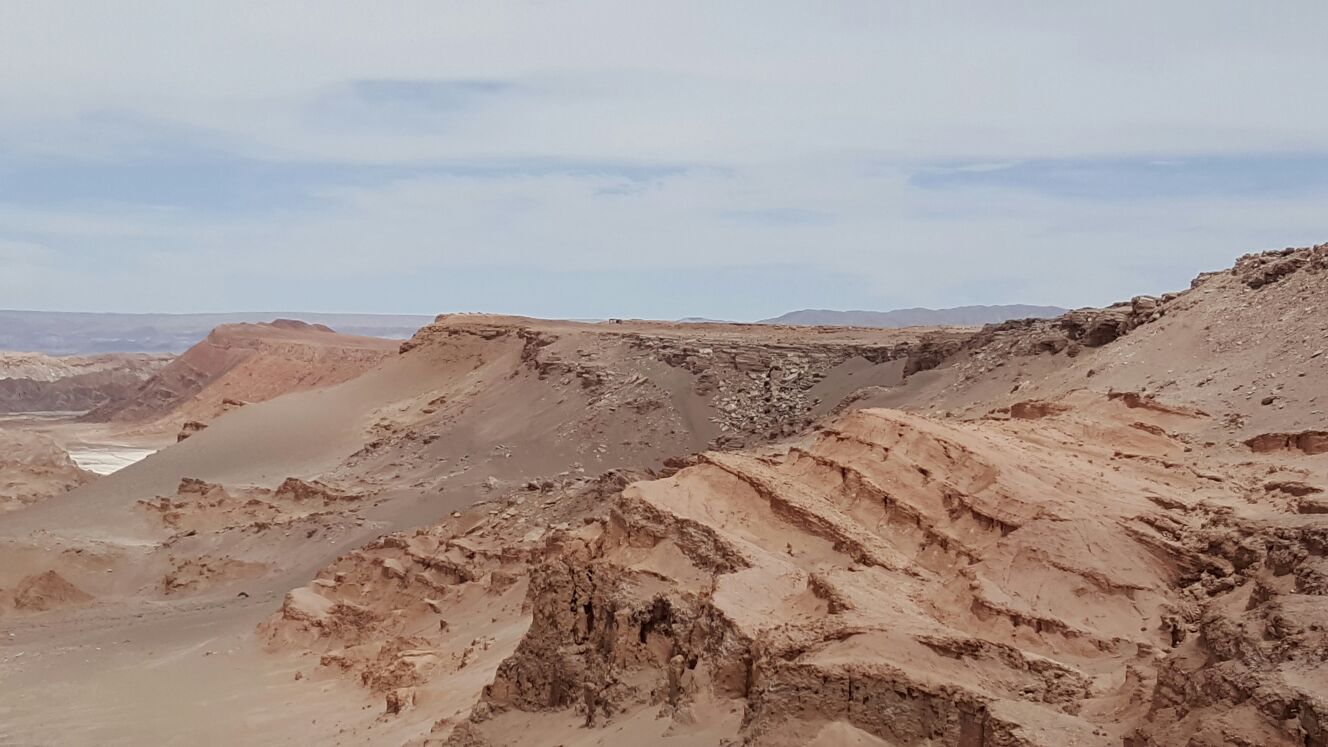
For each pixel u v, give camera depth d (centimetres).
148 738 6681
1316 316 7012
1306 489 4659
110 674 8150
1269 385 6488
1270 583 3316
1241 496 4797
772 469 5516
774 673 3509
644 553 5069
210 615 9788
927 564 4669
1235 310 7788
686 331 16325
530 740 4628
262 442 16125
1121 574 4212
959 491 4878
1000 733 3003
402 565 9025
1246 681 2602
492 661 6234
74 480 16112
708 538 4878
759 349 14288
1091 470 5131
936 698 3203
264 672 7906
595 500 9062
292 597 8900
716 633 4084
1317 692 2461
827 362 13712
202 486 13762
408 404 16800
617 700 4438
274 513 12775
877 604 3828
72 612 10338
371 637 8144
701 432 13250
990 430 5797
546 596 4975
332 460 15350
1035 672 3422
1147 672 3166
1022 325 10412
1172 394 6994
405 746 5238
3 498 14612
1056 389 8212
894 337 14438
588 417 13675
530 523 9162
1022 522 4525
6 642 9312
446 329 18525
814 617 3972
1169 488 4966
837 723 3284
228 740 6462
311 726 6388
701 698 3944
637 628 4588
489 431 14375
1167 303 8644
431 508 11969
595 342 15625
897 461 5197
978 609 4091
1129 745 2822
